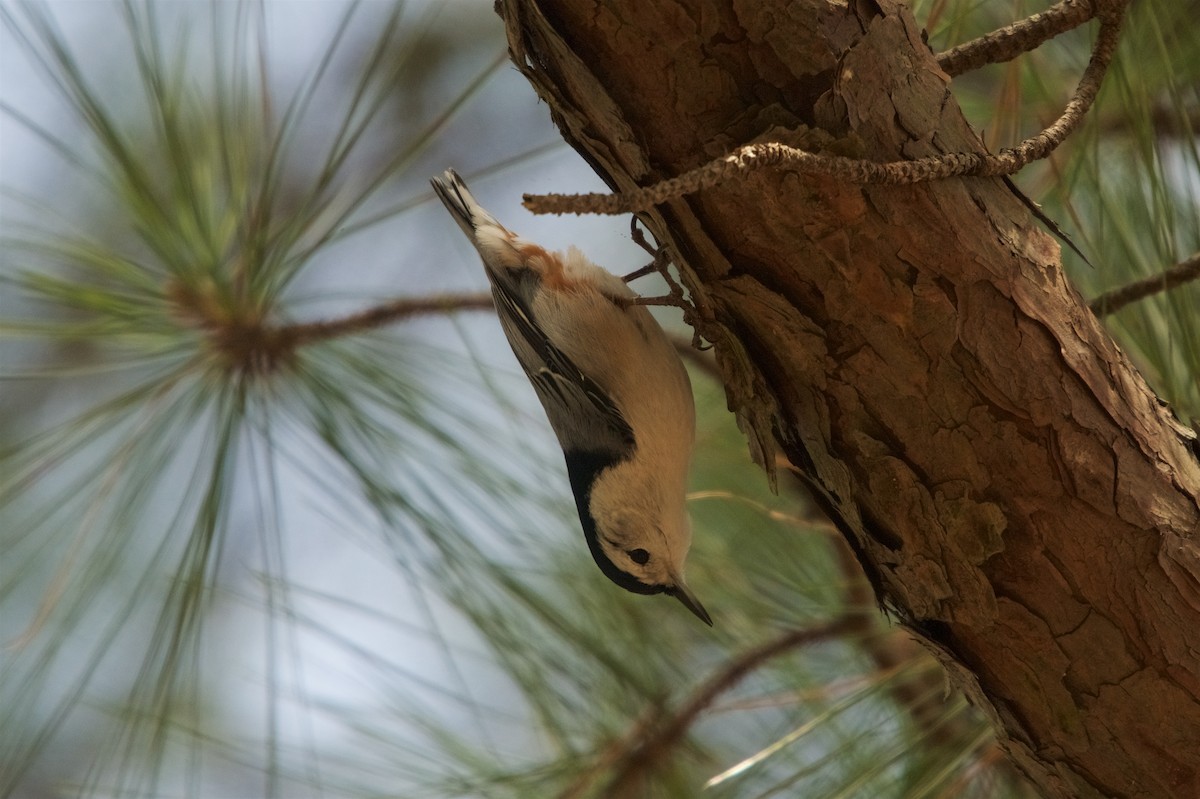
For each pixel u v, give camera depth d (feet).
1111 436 15.80
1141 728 15.81
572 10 15.78
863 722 16.03
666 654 16.12
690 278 15.84
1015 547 15.81
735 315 15.84
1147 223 15.98
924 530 15.83
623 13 15.78
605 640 16.11
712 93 15.79
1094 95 15.85
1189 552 15.79
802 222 15.79
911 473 15.81
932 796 15.97
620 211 15.67
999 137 16.03
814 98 15.78
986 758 15.97
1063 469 15.79
